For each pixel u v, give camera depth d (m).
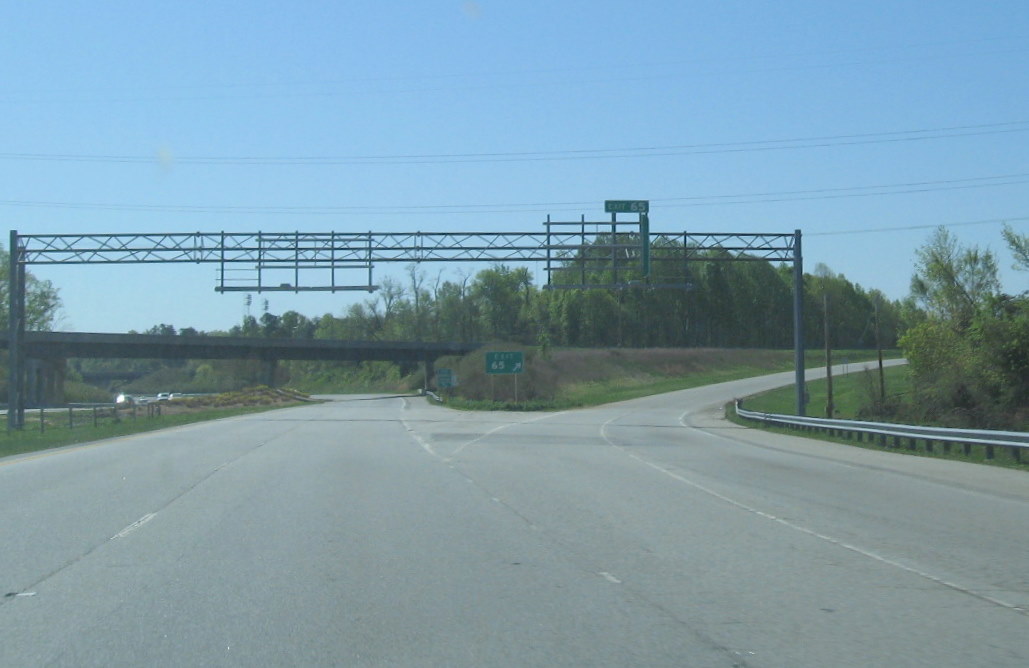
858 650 7.13
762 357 114.19
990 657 6.96
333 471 20.75
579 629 7.69
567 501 15.78
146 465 22.16
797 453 27.23
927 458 25.36
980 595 8.95
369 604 8.53
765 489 17.72
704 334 117.62
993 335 45.03
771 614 8.20
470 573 9.88
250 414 58.03
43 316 88.44
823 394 78.00
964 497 16.53
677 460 24.50
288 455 25.23
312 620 7.97
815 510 14.78
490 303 133.88
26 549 11.30
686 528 12.93
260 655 6.97
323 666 6.71
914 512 14.59
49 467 21.64
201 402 81.50
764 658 6.91
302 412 60.59
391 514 14.14
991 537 12.24
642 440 33.41
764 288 113.75
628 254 43.00
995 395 45.50
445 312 134.00
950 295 56.12
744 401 66.06
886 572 10.00
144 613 8.23
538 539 12.00
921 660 6.88
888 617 8.12
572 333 119.62
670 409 66.00
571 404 70.06
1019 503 15.71
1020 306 46.00
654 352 107.56
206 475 19.81
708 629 7.70
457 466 22.17
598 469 21.69
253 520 13.51
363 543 11.66
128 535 12.27
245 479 19.03
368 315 147.12
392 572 9.93
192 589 9.15
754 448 29.45
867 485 18.48
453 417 52.94
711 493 17.03
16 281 44.47
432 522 13.37
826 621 7.97
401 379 134.75
